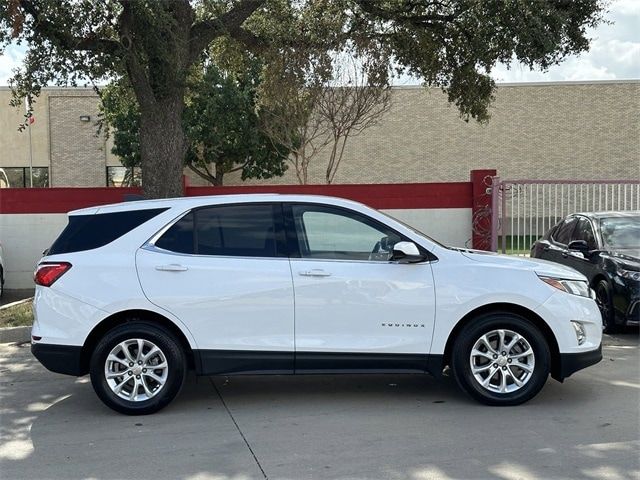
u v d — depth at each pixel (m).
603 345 7.88
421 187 12.43
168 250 5.47
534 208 12.42
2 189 12.18
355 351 5.35
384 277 5.38
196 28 10.75
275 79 13.45
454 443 4.60
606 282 8.39
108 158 27.88
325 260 5.45
